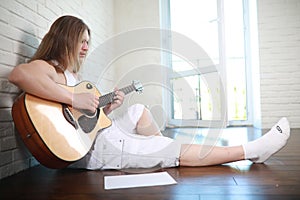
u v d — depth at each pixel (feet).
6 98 3.73
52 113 3.47
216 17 10.34
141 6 10.32
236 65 12.10
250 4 11.44
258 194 2.69
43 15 4.83
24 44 4.18
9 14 3.80
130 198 2.69
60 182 3.32
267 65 10.32
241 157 3.92
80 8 6.88
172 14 10.38
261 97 10.36
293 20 10.21
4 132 3.65
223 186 2.99
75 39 4.18
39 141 3.26
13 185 3.22
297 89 10.23
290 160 4.26
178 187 2.99
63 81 3.99
